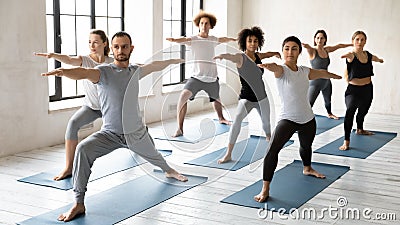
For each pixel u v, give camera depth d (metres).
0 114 5.75
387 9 9.02
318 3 9.50
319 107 9.59
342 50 9.38
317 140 6.96
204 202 4.54
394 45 9.03
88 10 7.30
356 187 5.00
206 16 6.46
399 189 4.97
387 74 9.12
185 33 9.19
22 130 6.02
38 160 5.75
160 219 4.14
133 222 4.08
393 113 9.14
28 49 6.00
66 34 6.99
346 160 5.98
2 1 5.66
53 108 6.48
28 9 5.96
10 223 4.01
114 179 5.11
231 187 4.94
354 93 6.45
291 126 4.67
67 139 5.10
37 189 4.80
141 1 7.92
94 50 5.21
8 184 4.93
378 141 6.90
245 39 5.42
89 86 5.09
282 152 6.32
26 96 6.03
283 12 9.78
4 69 5.75
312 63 7.90
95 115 5.21
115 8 7.82
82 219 4.09
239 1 9.99
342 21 9.35
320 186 4.99
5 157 5.82
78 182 4.14
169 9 8.81
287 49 4.72
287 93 4.70
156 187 4.87
